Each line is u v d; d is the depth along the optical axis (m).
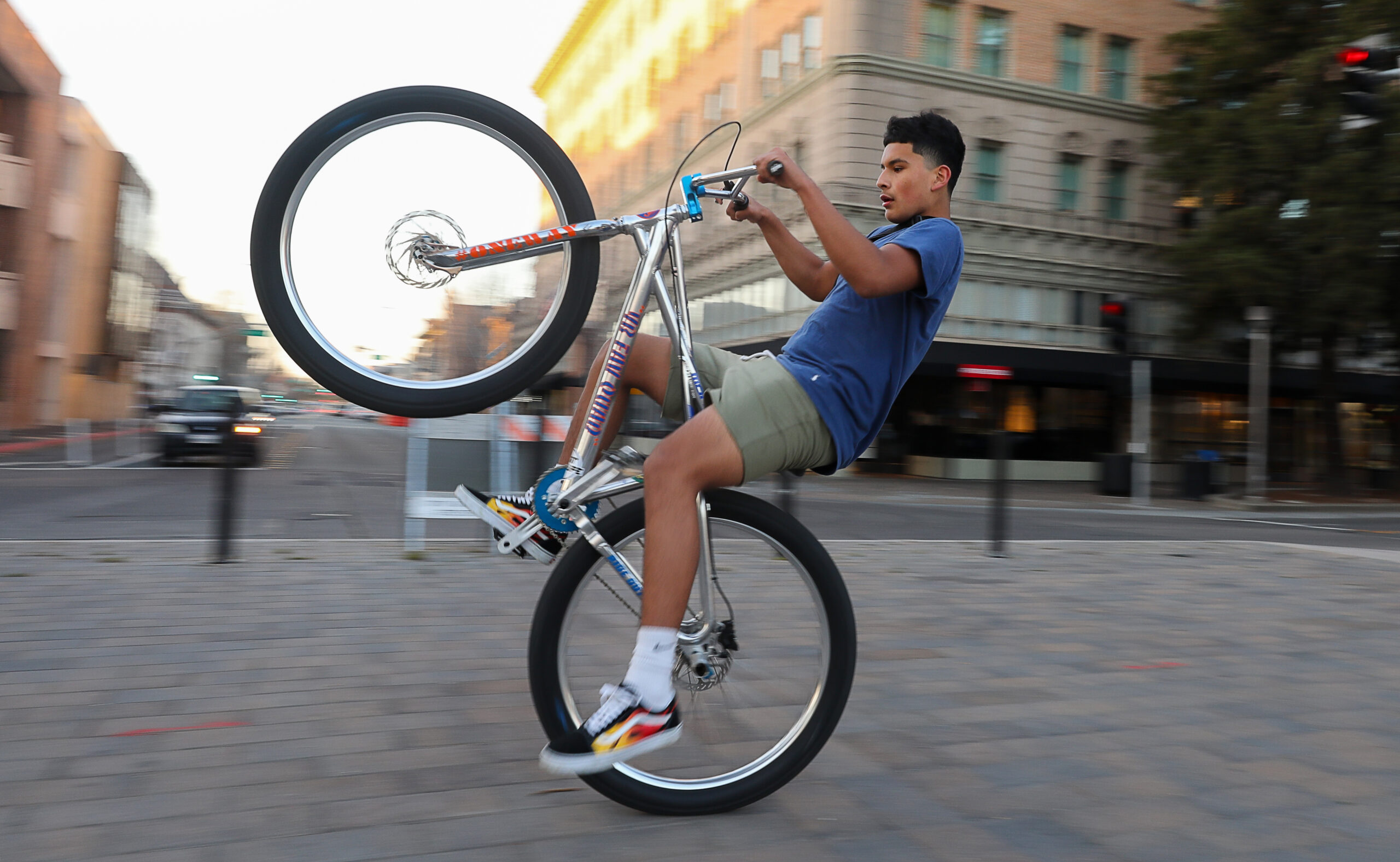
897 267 2.22
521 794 2.38
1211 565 7.42
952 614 4.99
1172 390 26.92
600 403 2.31
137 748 2.64
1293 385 26.78
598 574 2.31
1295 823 2.36
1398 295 19.08
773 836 2.19
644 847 2.11
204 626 4.15
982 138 22.75
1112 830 2.28
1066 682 3.66
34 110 30.59
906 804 2.41
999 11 22.77
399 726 2.88
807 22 22.39
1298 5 19.48
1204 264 19.94
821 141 21.48
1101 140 23.98
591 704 2.31
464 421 6.89
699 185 2.40
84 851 2.01
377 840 2.09
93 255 37.44
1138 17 24.38
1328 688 3.70
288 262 2.30
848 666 2.35
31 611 4.37
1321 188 18.27
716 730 2.34
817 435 2.29
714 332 22.88
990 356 22.81
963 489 19.95
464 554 6.57
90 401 38.78
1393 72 7.62
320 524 8.88
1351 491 22.42
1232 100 20.92
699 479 2.22
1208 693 3.58
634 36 31.52
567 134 38.38
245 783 2.41
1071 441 25.38
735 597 2.33
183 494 11.75
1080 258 24.05
